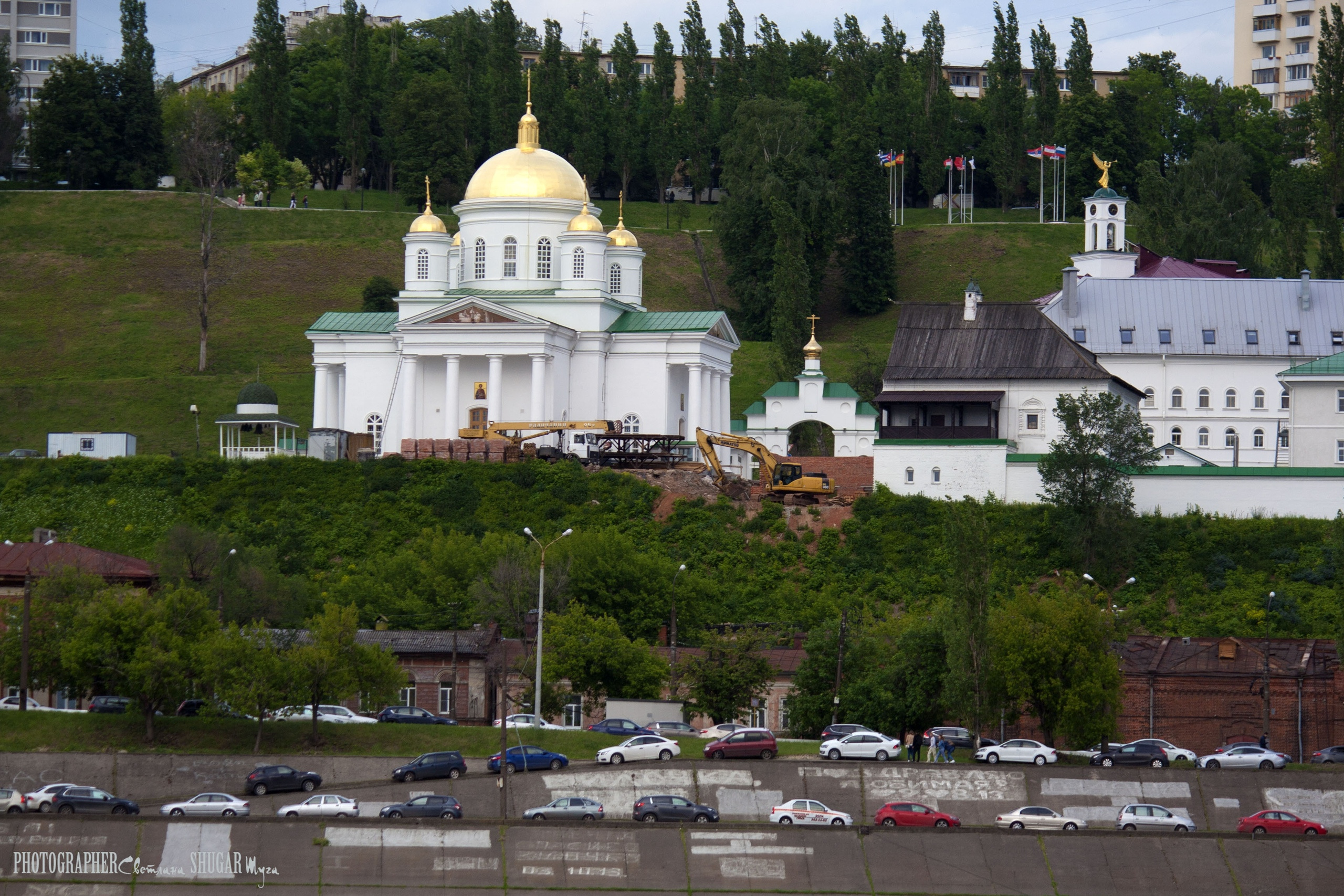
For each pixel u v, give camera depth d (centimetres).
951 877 19700
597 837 19775
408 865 19488
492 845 19662
